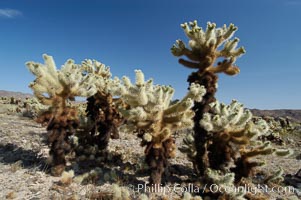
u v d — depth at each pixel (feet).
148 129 7.09
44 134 13.07
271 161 11.76
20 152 9.82
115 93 6.98
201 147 8.06
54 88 8.01
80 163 9.13
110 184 7.44
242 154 7.63
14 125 15.44
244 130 7.22
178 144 13.66
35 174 7.73
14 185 6.99
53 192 6.75
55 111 7.99
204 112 8.00
